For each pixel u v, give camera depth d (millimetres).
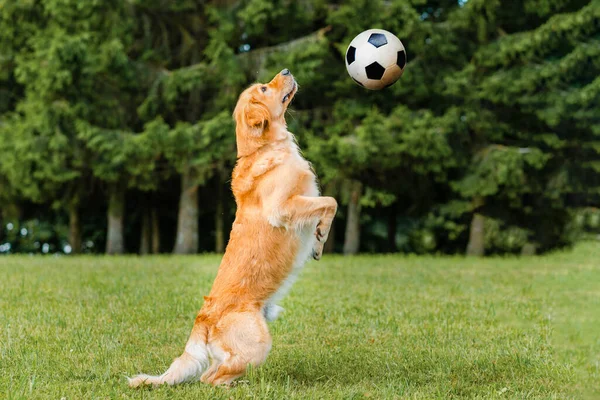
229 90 18406
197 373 4715
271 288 4883
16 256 17594
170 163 18422
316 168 18297
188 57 19734
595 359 5738
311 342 6324
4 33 18938
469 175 18906
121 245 19734
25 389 4672
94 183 20266
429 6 20641
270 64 17734
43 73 16797
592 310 8234
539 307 8453
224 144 17609
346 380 5078
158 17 18812
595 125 18766
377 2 17656
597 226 20469
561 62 17797
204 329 4707
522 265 14859
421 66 18531
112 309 7895
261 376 4945
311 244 5059
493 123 18922
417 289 10156
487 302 8812
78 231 21000
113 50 16906
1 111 20594
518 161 18203
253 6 17203
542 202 20641
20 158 17625
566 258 17125
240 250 4875
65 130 17766
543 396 4621
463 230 22500
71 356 5664
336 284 10562
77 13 17328
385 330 6902
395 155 18031
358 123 19078
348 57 6035
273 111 5203
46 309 7844
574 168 19391
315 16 19141
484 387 4840
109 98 18234
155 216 22406
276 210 4898
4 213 21375
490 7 17766
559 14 18031
